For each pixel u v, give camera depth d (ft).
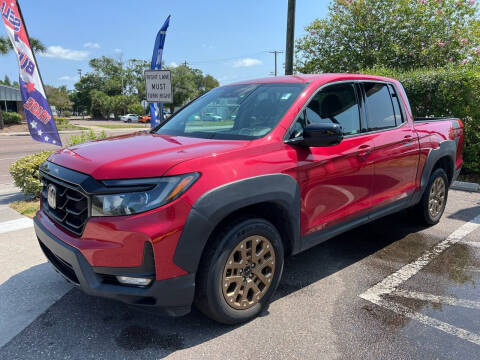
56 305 10.05
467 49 42.22
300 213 9.73
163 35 23.75
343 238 15.05
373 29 45.39
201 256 8.16
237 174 8.24
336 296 10.53
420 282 11.36
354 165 11.07
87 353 8.13
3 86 137.80
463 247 14.06
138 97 304.50
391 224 16.66
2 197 22.35
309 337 8.67
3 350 8.22
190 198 7.55
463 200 20.81
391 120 13.20
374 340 8.56
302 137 9.77
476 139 25.17
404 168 13.32
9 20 19.86
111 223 7.41
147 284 7.61
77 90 328.90
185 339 8.59
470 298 10.42
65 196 8.48
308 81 11.05
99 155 8.54
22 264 12.57
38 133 21.59
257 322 9.26
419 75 26.76
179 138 9.96
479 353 8.12
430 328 9.02
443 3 43.19
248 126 9.95
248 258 8.83
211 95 12.80
